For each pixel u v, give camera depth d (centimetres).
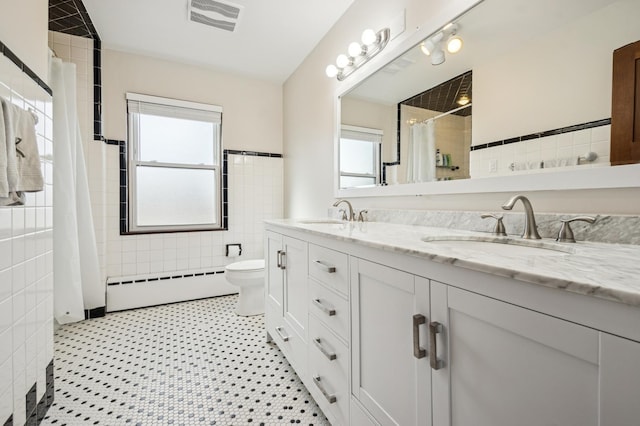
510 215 110
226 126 304
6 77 103
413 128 157
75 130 219
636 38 81
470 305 62
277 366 167
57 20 215
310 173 267
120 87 258
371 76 186
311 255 133
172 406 133
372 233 114
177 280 277
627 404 41
